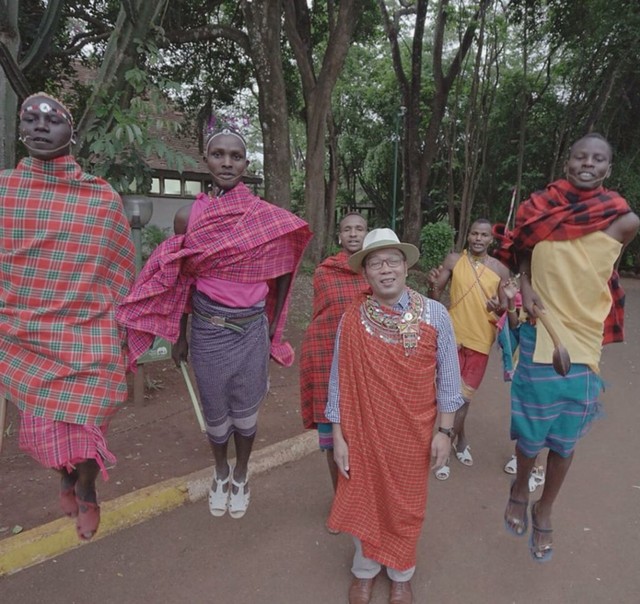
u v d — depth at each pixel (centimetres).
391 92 2172
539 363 239
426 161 1581
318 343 289
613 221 226
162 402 484
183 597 251
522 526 257
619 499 346
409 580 251
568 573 272
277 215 248
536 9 1478
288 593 255
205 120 1301
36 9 736
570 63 1587
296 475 368
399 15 1595
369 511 234
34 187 203
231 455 383
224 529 304
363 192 2911
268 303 285
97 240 209
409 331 218
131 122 414
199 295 251
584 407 238
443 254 1475
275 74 1085
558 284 234
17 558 265
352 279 291
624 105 1571
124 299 224
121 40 460
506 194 1834
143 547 286
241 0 1052
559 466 248
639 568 277
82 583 258
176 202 1593
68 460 204
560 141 1638
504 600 253
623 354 744
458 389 230
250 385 262
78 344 206
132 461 375
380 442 223
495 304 315
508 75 1772
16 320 203
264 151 1137
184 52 1224
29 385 203
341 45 1202
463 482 365
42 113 198
